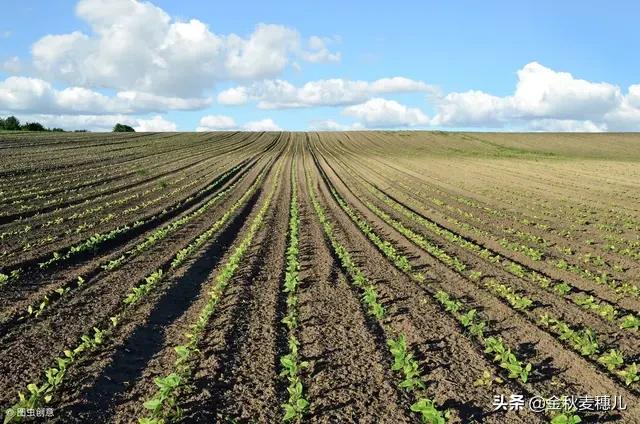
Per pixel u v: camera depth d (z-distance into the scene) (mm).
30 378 7215
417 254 15133
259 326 9312
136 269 12750
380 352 8258
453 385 7215
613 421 6375
